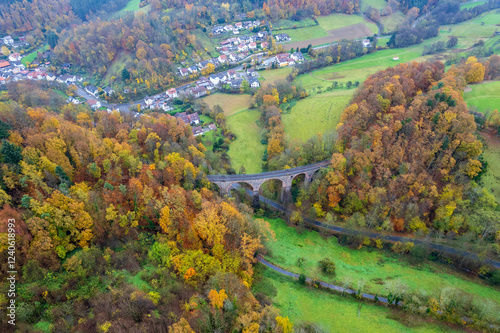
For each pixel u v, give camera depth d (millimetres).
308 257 113312
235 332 72750
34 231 80750
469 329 84188
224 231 99062
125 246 93875
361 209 128000
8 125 111875
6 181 91000
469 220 117188
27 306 70188
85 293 77250
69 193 95125
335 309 90688
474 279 105750
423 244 114500
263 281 98500
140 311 74125
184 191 112812
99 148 116500
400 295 91688
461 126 131125
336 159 132500
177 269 89250
